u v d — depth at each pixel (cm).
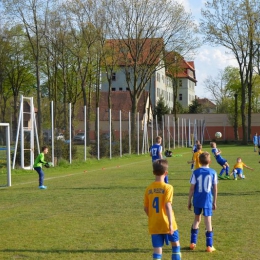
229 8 6000
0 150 2736
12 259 779
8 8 4169
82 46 5081
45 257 790
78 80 6019
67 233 971
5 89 6438
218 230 984
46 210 1255
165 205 676
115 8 4894
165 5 4941
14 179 2183
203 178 823
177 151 5019
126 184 1878
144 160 3672
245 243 873
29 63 5912
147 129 4812
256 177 2161
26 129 2675
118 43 5094
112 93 8244
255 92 7912
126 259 775
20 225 1057
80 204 1352
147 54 5653
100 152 3588
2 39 5447
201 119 7462
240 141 6994
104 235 949
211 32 6050
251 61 6284
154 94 8762
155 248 675
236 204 1325
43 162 1778
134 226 1034
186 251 822
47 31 4797
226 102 9006
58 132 3022
